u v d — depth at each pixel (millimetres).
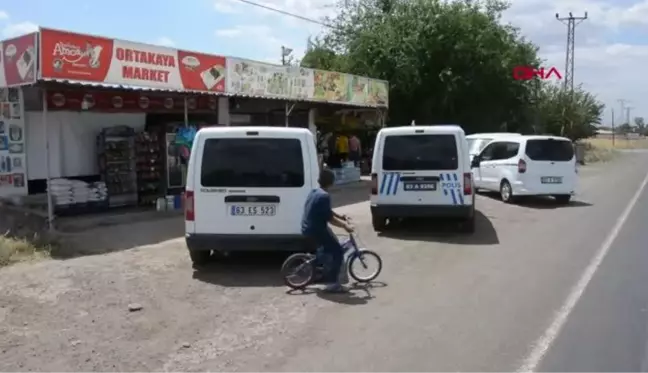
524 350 5250
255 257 9109
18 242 9336
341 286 7191
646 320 6102
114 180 13586
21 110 12086
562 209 15570
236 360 5020
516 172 16312
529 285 7539
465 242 10633
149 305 6613
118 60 11727
